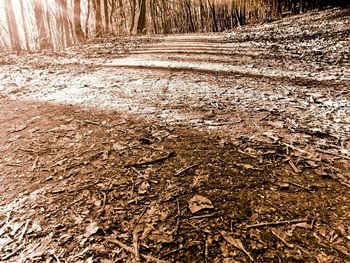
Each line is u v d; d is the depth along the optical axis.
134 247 1.85
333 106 4.01
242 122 3.57
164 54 9.77
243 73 6.32
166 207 2.18
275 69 6.61
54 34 23.42
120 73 6.80
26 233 2.02
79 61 8.82
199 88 5.21
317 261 1.65
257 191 2.27
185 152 2.91
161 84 5.59
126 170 2.68
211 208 2.13
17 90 5.48
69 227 2.05
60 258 1.80
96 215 2.14
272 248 1.77
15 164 2.92
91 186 2.48
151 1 34.16
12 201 2.36
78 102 4.61
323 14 17.20
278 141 3.02
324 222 1.92
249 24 27.08
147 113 4.01
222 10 32.25
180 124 3.59
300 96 4.56
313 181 2.34
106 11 23.95
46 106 4.50
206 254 1.76
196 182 2.43
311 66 6.71
